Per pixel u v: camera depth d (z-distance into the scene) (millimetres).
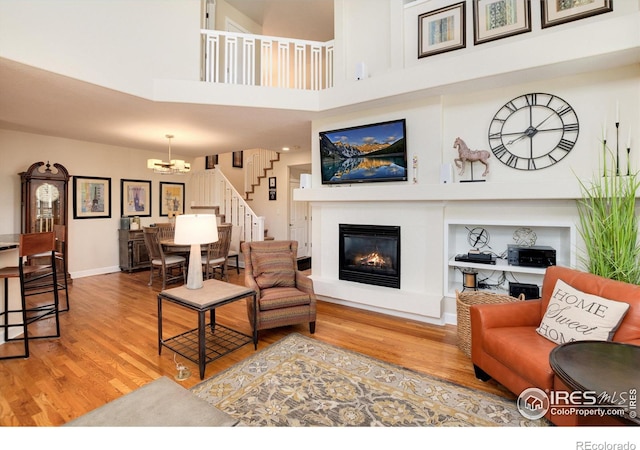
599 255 2607
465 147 3379
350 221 4227
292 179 7637
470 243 3762
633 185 2584
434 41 3611
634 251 2543
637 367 1464
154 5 3637
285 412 2029
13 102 3691
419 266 3725
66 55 2969
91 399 2170
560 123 3076
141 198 6777
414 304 3604
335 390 2271
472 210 3449
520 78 3066
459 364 2658
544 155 3152
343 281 4281
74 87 3246
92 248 6039
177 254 5609
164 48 3734
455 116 3551
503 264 3371
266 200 7707
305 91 3967
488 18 3328
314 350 2904
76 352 2848
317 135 4418
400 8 3762
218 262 5465
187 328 3434
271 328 3385
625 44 2479
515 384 2006
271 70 4449
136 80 3480
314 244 4559
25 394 2217
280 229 7457
